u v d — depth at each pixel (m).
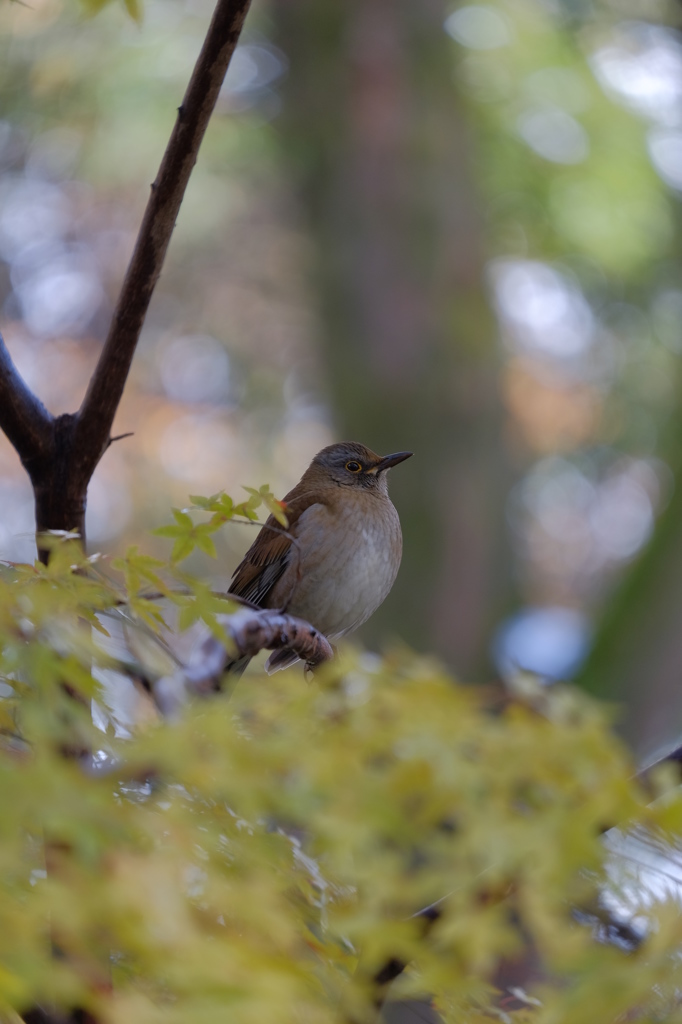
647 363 16.97
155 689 2.90
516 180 16.06
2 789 2.10
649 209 15.77
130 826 2.23
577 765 2.77
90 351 21.50
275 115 15.99
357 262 14.99
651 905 2.56
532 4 15.48
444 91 15.54
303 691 2.87
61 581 2.99
